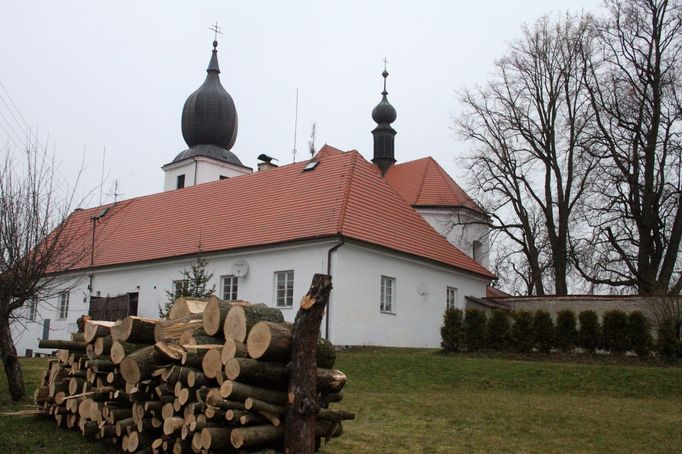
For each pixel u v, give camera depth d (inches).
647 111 1128.8
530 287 1731.1
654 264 1110.4
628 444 412.2
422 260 1059.9
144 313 1166.3
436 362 750.5
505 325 844.0
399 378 685.3
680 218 1072.8
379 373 705.0
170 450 319.0
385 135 1609.3
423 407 523.8
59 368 411.2
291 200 1069.8
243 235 1046.4
